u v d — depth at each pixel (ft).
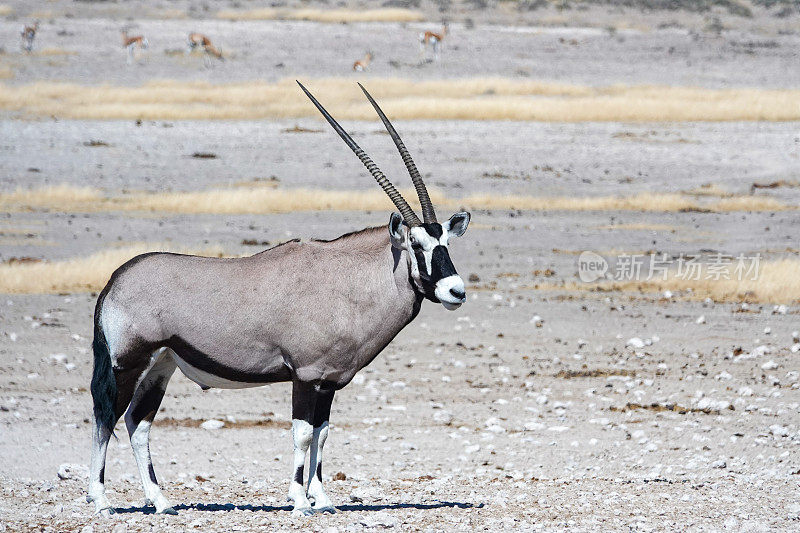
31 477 112.78
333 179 423.64
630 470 117.91
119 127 510.99
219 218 352.69
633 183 431.43
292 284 91.30
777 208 390.83
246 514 91.09
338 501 100.12
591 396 159.12
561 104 581.94
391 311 93.09
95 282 252.62
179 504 97.96
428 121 547.08
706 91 646.33
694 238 333.01
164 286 90.94
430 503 98.63
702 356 188.44
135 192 394.32
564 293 253.24
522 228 343.67
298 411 91.61
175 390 163.43
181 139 489.26
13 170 419.33
